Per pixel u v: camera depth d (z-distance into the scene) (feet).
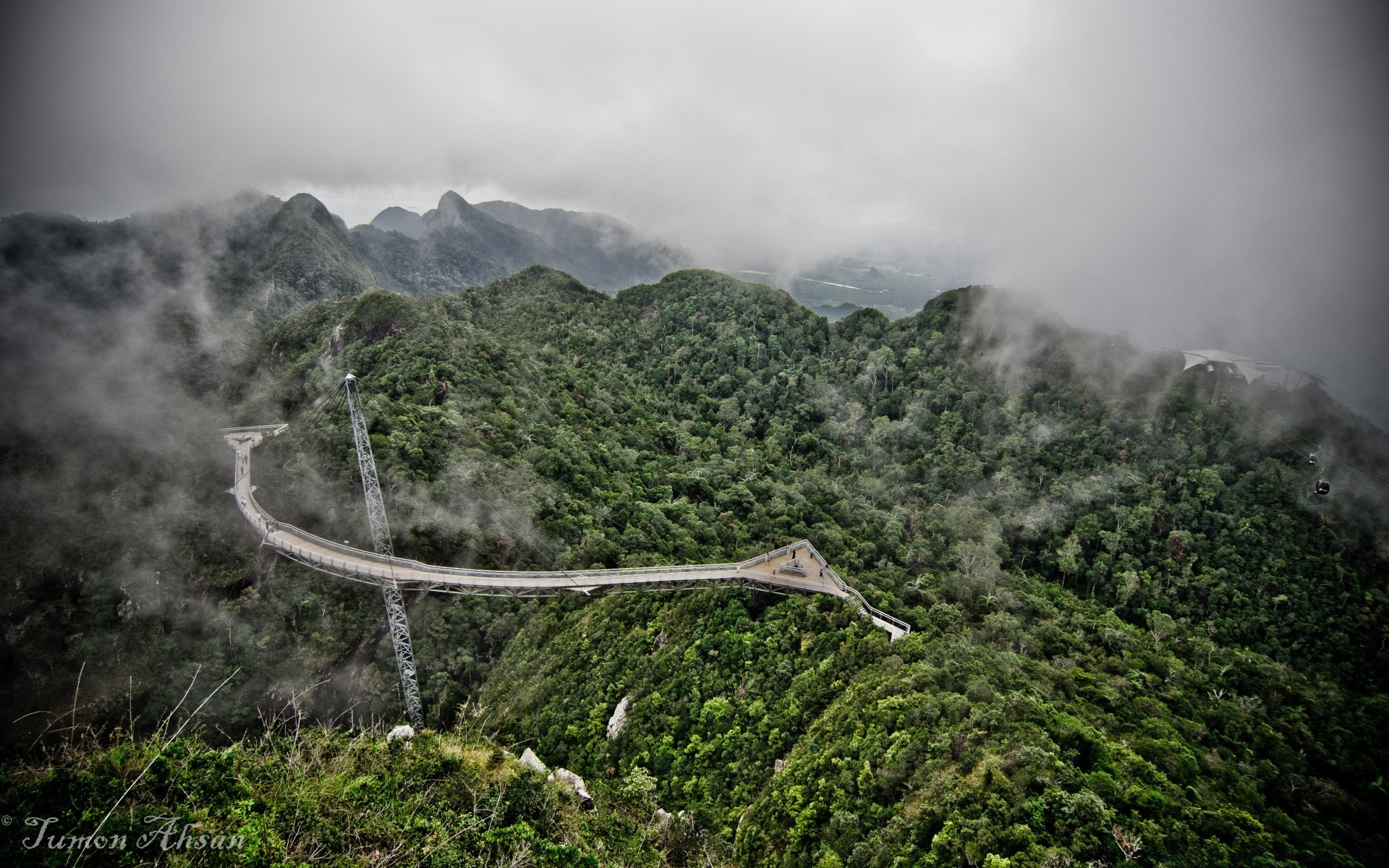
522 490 307.37
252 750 92.12
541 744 202.39
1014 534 356.79
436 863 81.46
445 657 254.27
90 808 69.05
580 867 94.94
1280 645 292.61
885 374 504.43
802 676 188.85
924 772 135.85
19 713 239.30
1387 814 191.83
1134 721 185.78
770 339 549.54
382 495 282.15
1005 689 168.86
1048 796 120.47
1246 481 364.79
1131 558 336.49
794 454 445.37
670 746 184.75
